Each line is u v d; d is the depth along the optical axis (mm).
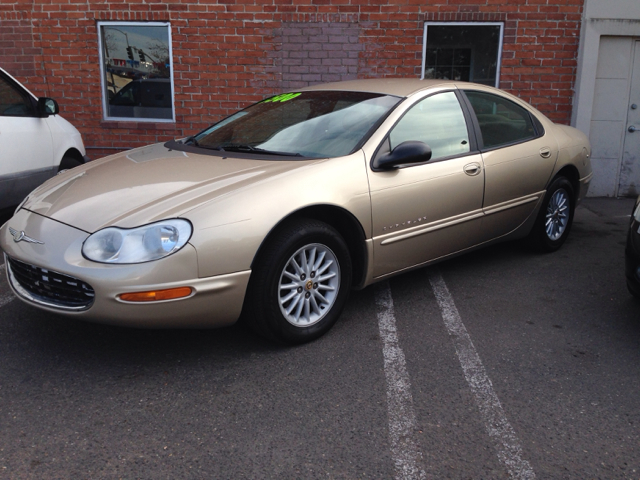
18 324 3596
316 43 7449
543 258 5059
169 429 2574
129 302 2764
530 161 4590
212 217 2906
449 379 3014
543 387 2943
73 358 3193
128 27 7555
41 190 3613
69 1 7418
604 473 2318
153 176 3385
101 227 2891
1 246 3295
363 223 3471
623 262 4980
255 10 7379
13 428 2561
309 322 3363
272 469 2320
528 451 2445
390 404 2779
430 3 7297
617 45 7410
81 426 2586
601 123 7672
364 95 4102
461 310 3908
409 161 3484
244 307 3145
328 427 2598
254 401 2799
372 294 4184
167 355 3246
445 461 2379
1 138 5023
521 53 7438
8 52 7602
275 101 4488
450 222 4004
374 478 2277
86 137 7812
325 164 3387
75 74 7629
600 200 7750
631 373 3098
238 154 3711
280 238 3115
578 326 3682
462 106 4266
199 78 7598
